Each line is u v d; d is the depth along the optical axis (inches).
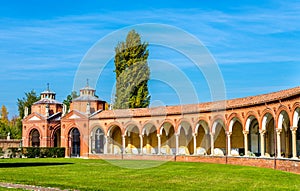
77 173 1311.5
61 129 2687.0
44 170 1440.7
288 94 1385.3
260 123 1625.2
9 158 2477.9
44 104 2950.3
